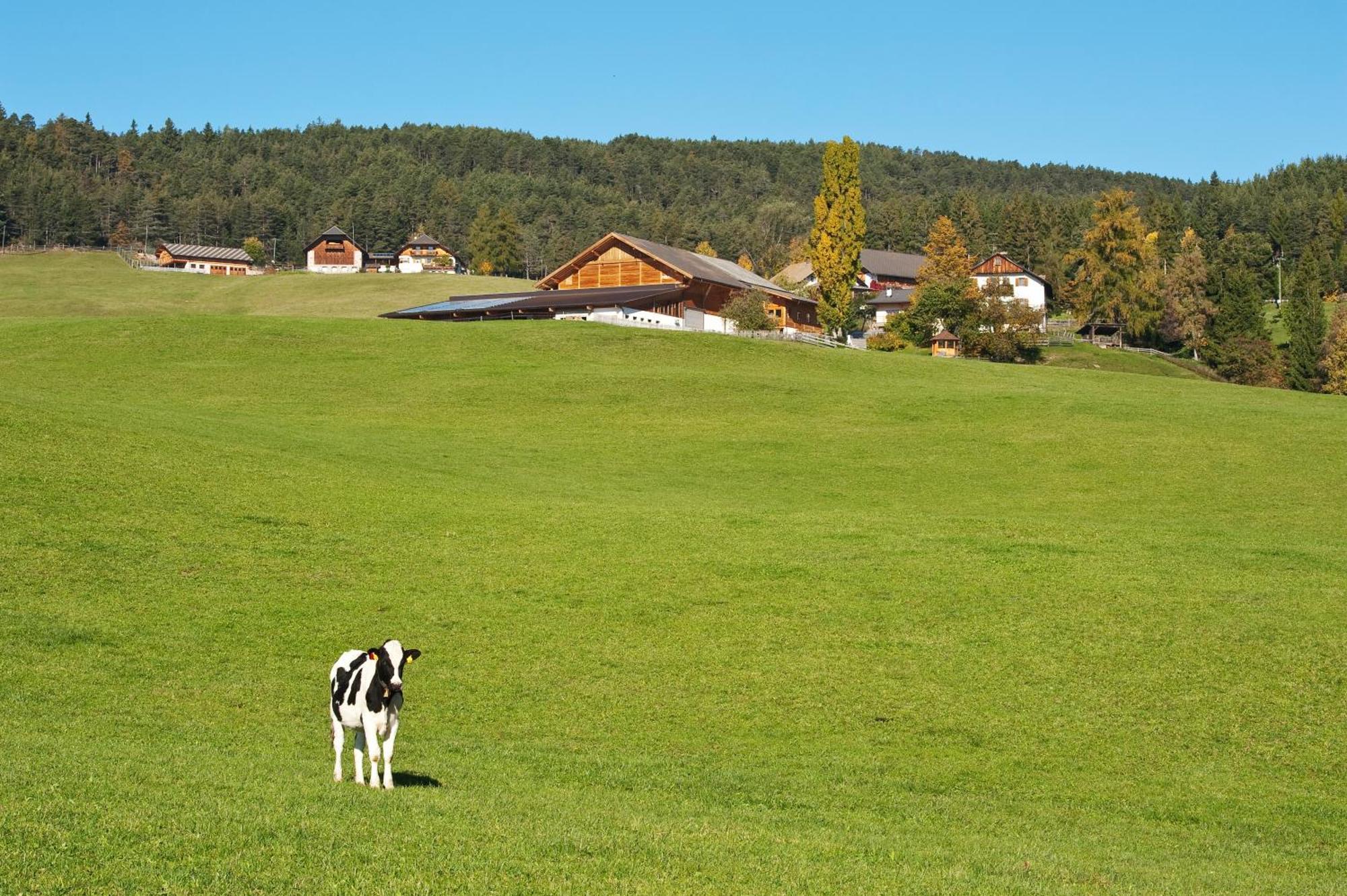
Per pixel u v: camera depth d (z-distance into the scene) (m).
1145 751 21.58
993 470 49.22
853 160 127.81
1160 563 32.19
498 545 33.47
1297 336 128.00
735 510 39.69
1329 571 31.59
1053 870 14.23
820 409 62.09
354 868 11.25
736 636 26.98
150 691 22.53
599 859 12.34
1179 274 143.25
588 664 25.33
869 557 32.69
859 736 22.03
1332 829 18.42
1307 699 23.69
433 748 20.19
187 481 37.34
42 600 26.84
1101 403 63.16
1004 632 27.14
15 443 38.66
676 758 20.58
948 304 123.81
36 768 14.79
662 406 62.06
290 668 24.44
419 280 178.00
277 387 64.69
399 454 48.34
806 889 11.88
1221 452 51.25
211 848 11.56
